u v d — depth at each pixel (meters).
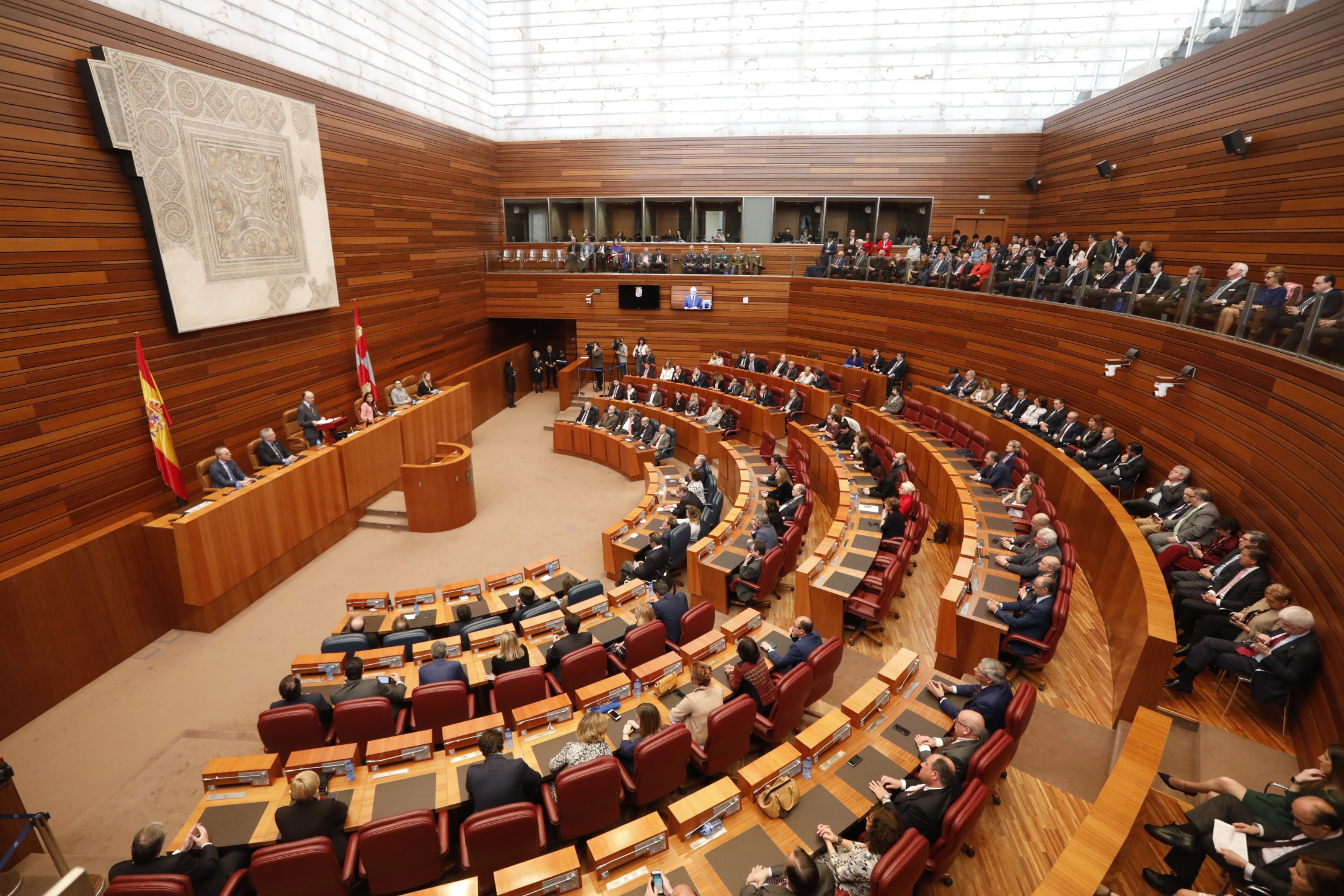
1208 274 10.10
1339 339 5.60
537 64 19.20
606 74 18.98
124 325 8.16
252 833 4.14
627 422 14.93
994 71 17.05
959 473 9.96
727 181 18.98
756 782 4.04
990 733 4.43
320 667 6.09
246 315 10.02
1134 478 8.48
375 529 11.28
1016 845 4.43
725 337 19.39
